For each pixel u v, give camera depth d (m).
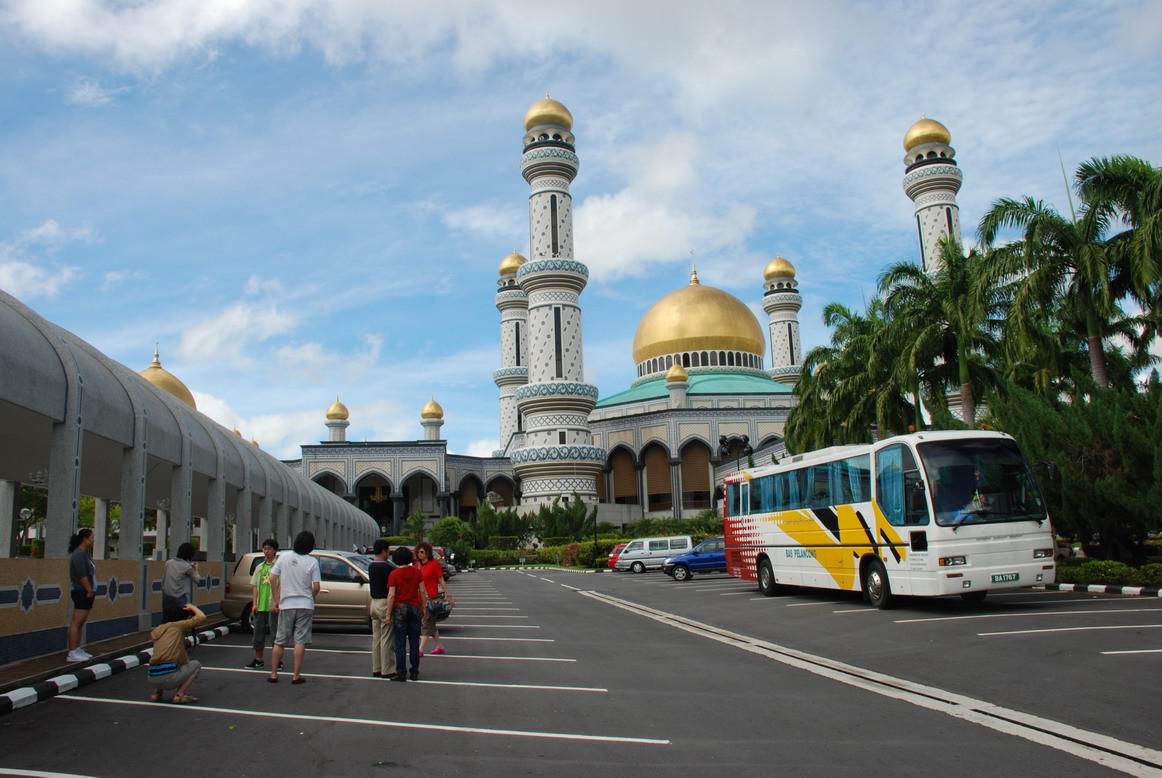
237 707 10.10
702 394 80.88
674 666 12.79
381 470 79.75
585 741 8.27
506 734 8.58
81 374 15.57
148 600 18.20
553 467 67.94
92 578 13.48
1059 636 13.61
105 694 11.05
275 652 11.77
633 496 81.50
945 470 18.09
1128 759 7.17
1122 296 25.80
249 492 26.78
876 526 19.58
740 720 9.02
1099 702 9.16
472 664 13.38
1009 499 18.17
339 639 17.02
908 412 32.84
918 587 18.03
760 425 78.94
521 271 69.88
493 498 83.69
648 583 34.41
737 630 17.17
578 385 68.06
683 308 87.06
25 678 11.46
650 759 7.56
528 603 25.80
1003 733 8.12
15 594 13.20
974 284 26.75
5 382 12.98
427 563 14.88
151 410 18.72
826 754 7.59
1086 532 24.34
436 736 8.53
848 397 34.94
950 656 12.46
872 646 13.94
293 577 11.95
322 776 7.17
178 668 10.40
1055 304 26.53
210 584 22.48
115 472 24.75
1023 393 25.25
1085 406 24.06
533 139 70.25
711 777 6.97
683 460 80.12
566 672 12.45
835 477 21.61
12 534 22.59
